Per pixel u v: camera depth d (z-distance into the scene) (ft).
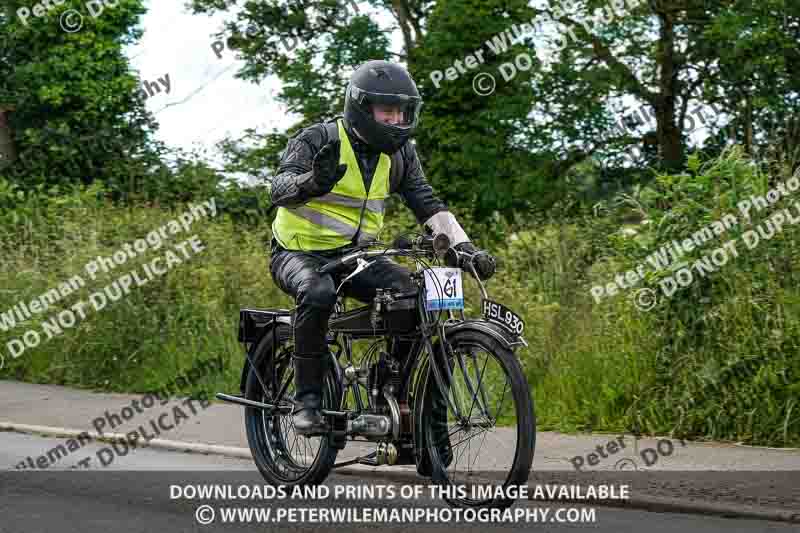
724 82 159.02
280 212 44.37
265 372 47.24
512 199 160.35
